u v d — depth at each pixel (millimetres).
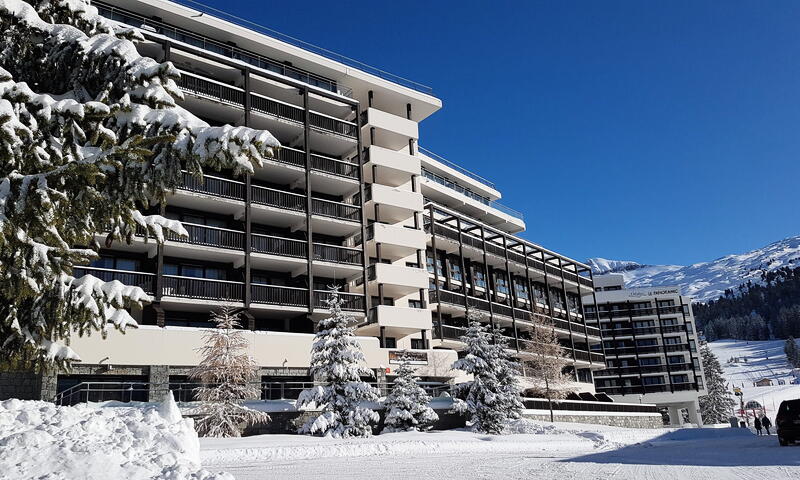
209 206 33906
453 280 51875
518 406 35875
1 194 8773
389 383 34844
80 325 10570
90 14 11477
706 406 99125
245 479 13211
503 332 53875
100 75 10633
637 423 52094
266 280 36688
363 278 38281
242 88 36094
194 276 33562
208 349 26047
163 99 10242
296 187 38812
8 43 10750
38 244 9234
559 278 63719
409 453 21625
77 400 25781
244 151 9781
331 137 39281
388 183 44625
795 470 12891
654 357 95125
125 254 31594
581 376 63906
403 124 43719
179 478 7660
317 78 41688
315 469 15555
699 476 12375
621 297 97688
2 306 10289
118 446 8477
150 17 35156
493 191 65125
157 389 27953
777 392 142375
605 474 13078
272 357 31844
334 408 25859
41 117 9391
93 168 8891
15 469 7305
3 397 24656
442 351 39656
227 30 36938
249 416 24516
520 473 13711
